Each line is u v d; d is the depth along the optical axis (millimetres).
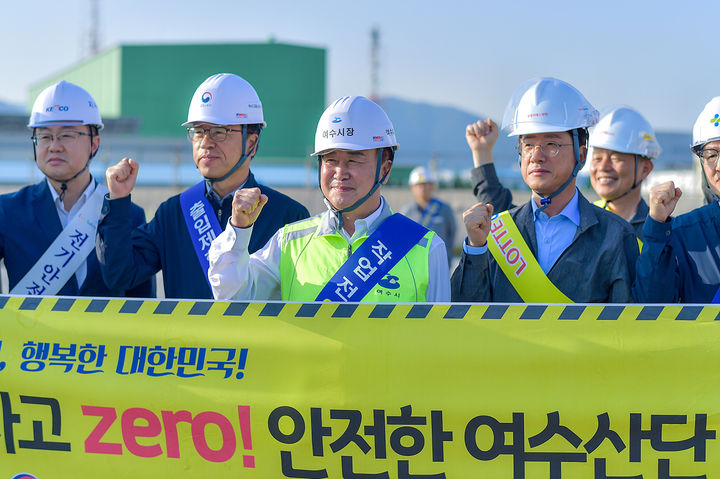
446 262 3670
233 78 4281
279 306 3393
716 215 3832
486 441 3312
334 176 3605
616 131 5770
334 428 3361
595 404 3268
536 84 3971
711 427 3232
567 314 3287
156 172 26328
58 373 3480
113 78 46562
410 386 3326
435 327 3328
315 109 45312
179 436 3426
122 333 3463
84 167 4547
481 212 3598
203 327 3426
